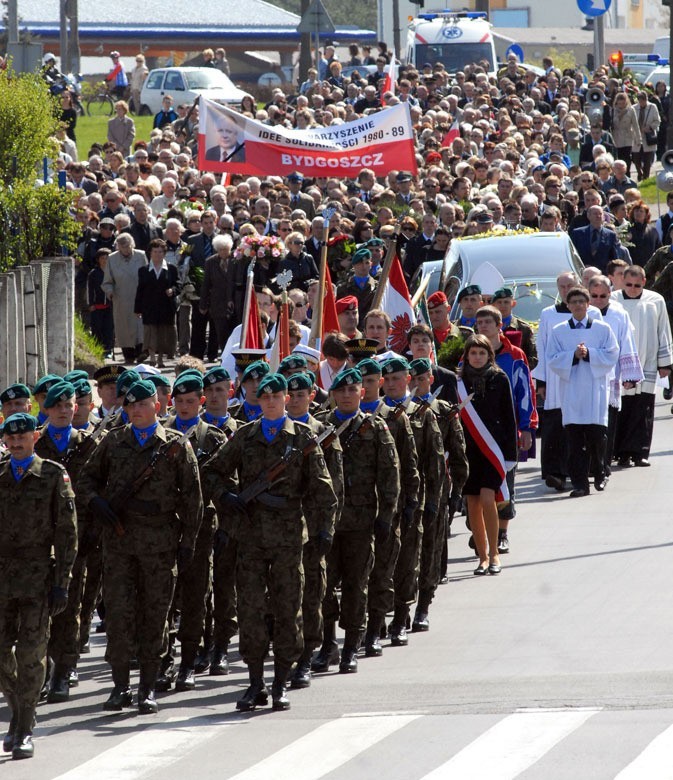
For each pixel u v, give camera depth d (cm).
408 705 2527
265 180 8081
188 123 11050
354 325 4047
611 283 5006
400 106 6906
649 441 4828
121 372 3170
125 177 8494
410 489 2978
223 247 6612
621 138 10869
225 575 2894
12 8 11744
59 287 5641
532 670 2700
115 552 2655
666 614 3052
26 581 2503
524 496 4478
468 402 3550
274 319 4234
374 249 6038
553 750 2203
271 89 18288
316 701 2623
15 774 2298
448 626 3122
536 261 5591
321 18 11388
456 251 5741
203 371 3161
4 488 2525
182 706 2670
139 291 6681
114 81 16025
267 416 2645
